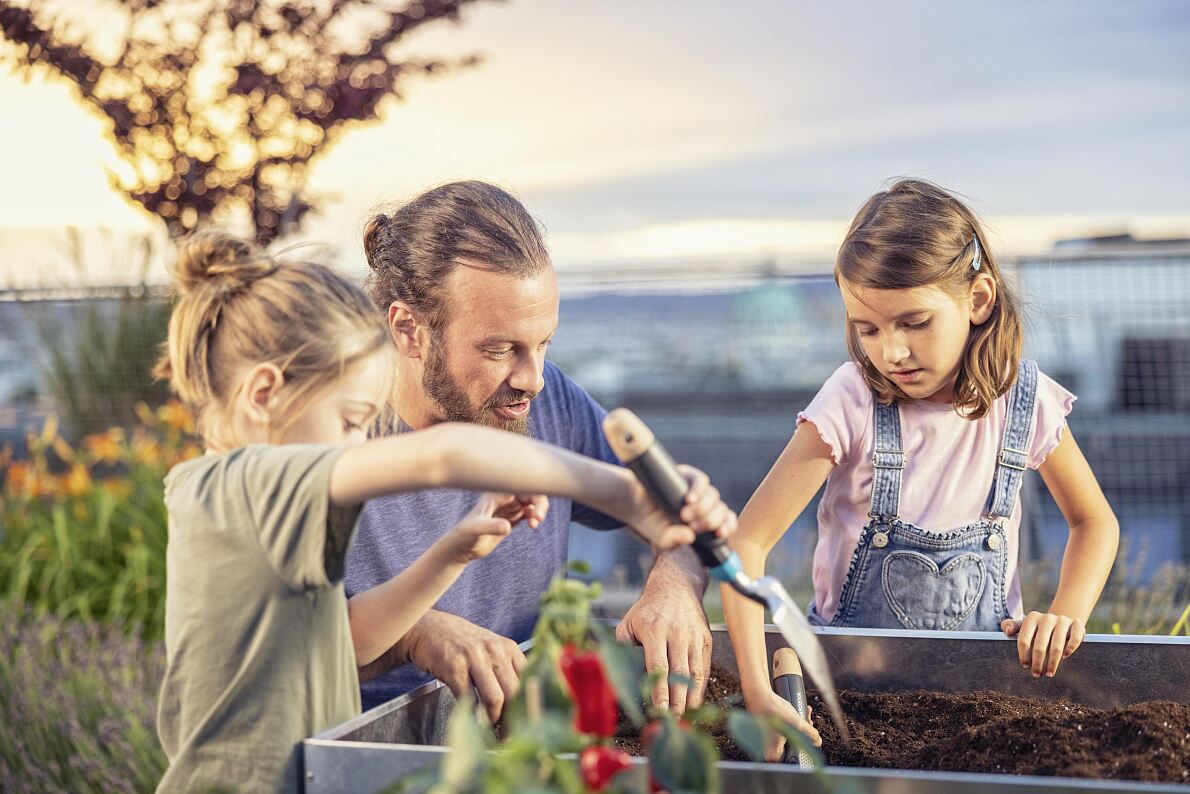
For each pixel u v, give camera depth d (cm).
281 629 119
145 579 432
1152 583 360
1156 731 126
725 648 175
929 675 161
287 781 119
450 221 175
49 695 335
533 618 202
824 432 192
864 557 199
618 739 150
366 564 179
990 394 190
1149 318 450
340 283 137
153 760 296
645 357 552
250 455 118
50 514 489
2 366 546
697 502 99
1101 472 461
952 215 185
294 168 479
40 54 456
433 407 179
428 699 138
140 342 532
